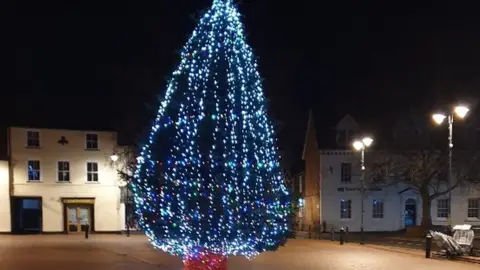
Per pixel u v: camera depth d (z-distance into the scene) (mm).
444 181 43344
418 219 45750
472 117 44594
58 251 25203
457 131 43375
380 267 18969
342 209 45969
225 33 10188
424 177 36531
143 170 10227
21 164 44031
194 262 10281
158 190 9914
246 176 9617
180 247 10203
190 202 9492
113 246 28609
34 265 18969
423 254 24281
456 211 45094
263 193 9758
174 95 10227
